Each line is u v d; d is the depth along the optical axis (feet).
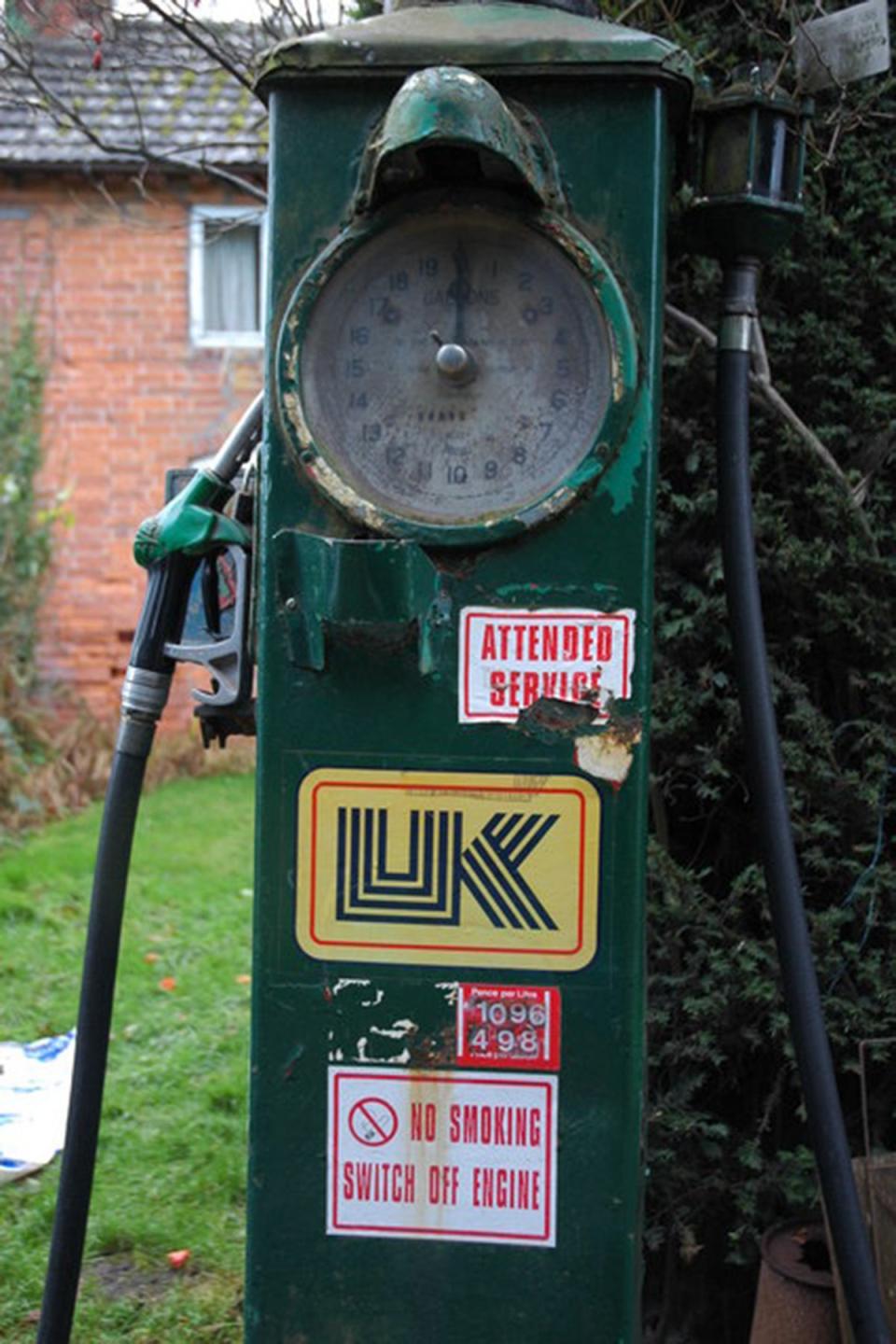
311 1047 6.82
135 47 12.09
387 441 6.66
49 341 30.91
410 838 6.72
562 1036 6.70
